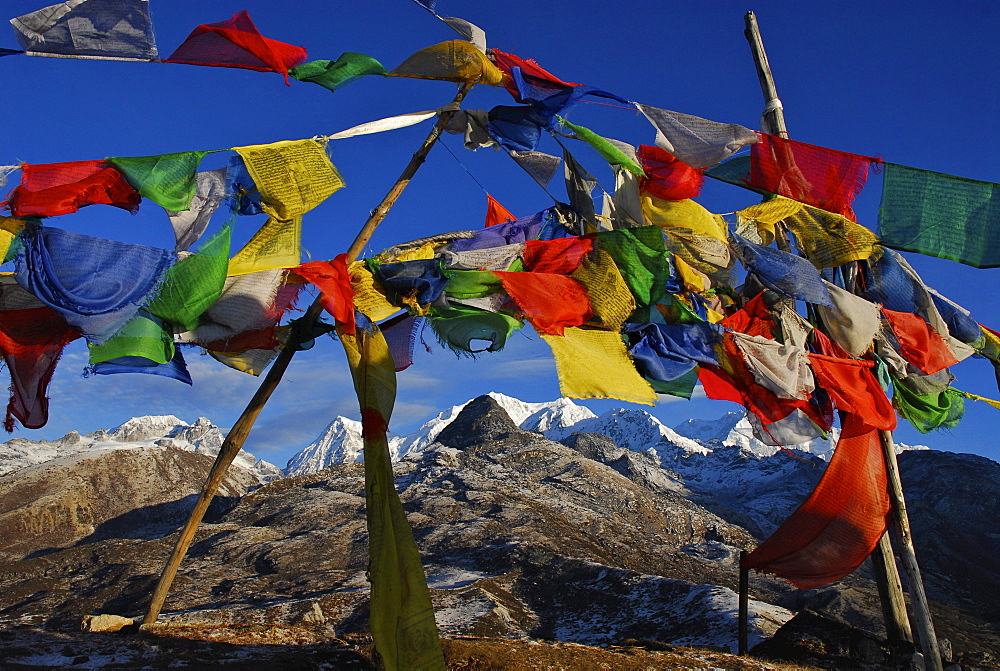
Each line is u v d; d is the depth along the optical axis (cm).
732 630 3566
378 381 1116
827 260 1500
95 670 971
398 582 947
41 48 923
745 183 1333
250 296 1105
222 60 1082
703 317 1395
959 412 1791
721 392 1561
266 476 17662
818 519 1692
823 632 1750
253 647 1158
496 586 5794
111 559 8019
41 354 1059
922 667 1602
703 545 9338
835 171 1305
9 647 1019
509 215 1522
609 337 1288
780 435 1548
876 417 1511
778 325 1483
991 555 10644
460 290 1238
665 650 1555
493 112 1290
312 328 1218
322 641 1280
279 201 1075
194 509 1251
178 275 1021
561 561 6412
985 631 6819
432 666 898
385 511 996
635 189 1336
